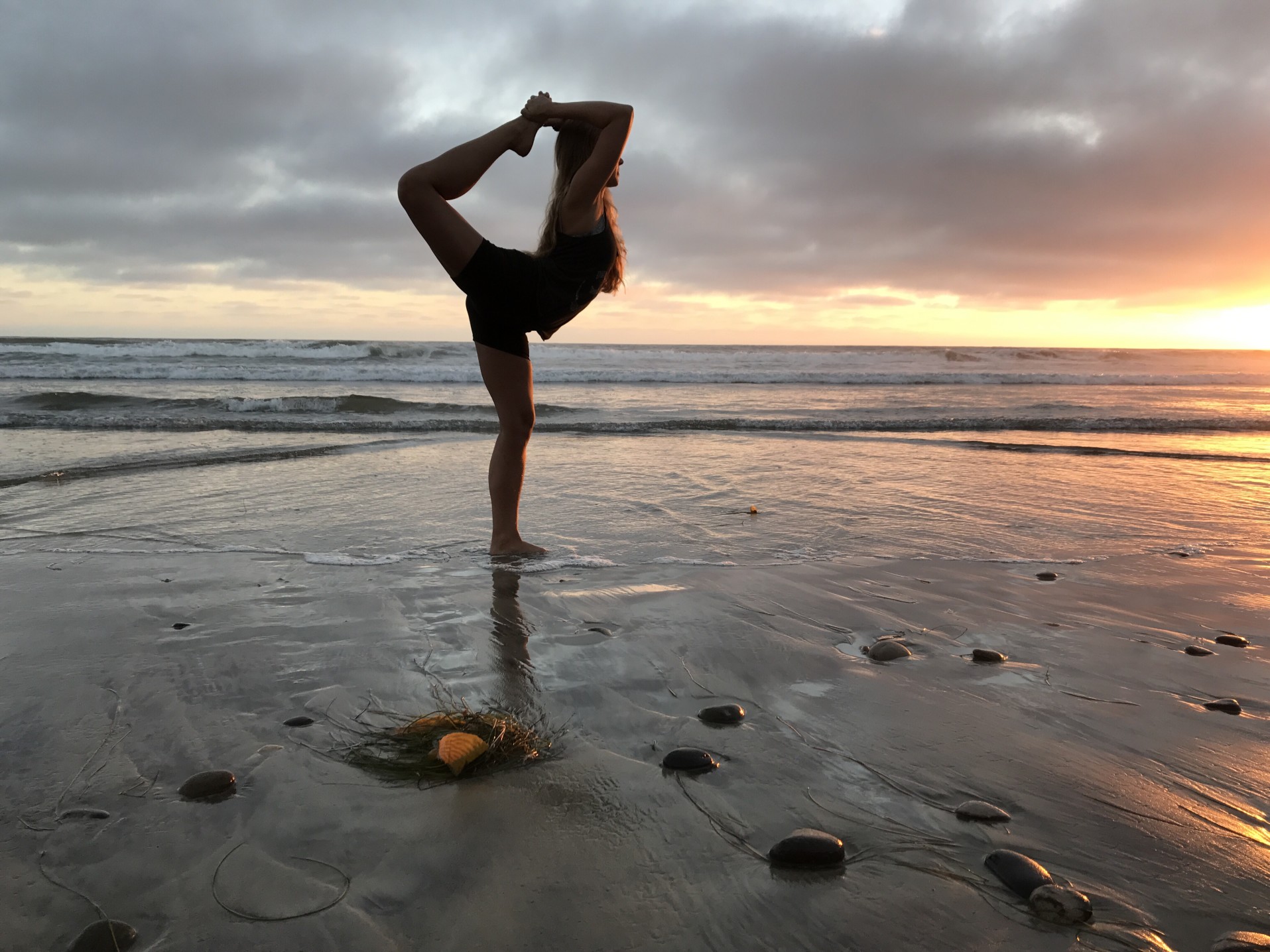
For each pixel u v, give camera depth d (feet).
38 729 6.38
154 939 4.02
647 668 7.87
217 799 5.36
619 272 11.74
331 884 4.48
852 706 7.09
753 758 6.06
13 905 4.27
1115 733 6.65
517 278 10.77
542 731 6.42
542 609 9.66
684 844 4.91
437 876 4.56
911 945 4.07
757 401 49.75
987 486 19.74
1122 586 11.42
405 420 33.27
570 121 10.83
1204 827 5.25
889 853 4.86
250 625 8.98
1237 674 8.10
